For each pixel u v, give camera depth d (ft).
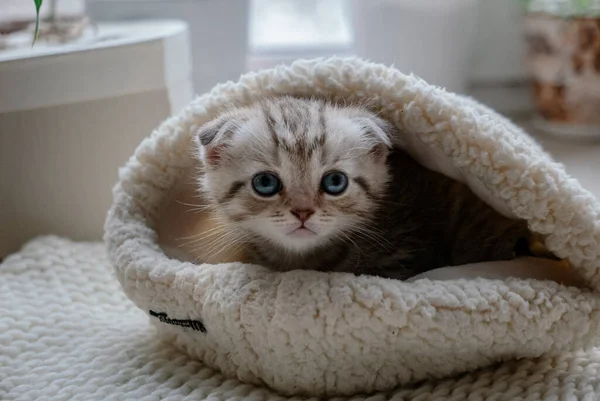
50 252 1.32
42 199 1.42
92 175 1.45
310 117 1.12
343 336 0.98
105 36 1.53
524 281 1.03
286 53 2.20
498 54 2.17
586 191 1.04
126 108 1.44
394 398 1.01
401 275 1.19
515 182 1.04
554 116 2.05
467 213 1.26
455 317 0.98
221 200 1.16
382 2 1.92
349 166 1.11
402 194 1.26
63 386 1.04
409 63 1.99
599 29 1.86
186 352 1.13
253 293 1.01
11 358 1.10
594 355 1.09
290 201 1.08
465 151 1.07
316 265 1.21
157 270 1.08
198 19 1.88
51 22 1.52
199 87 1.94
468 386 1.02
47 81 1.31
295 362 1.00
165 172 1.21
